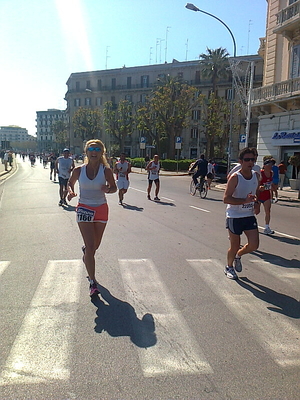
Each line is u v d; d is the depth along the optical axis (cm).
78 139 8531
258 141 2508
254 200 516
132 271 580
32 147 18600
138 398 279
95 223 487
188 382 299
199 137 6706
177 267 605
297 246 777
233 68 2680
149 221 1027
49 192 1789
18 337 368
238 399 280
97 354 339
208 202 1547
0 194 1712
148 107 5362
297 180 2111
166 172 4109
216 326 398
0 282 523
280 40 2314
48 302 454
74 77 8206
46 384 295
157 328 391
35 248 715
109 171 482
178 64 6956
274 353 346
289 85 2127
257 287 519
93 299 465
